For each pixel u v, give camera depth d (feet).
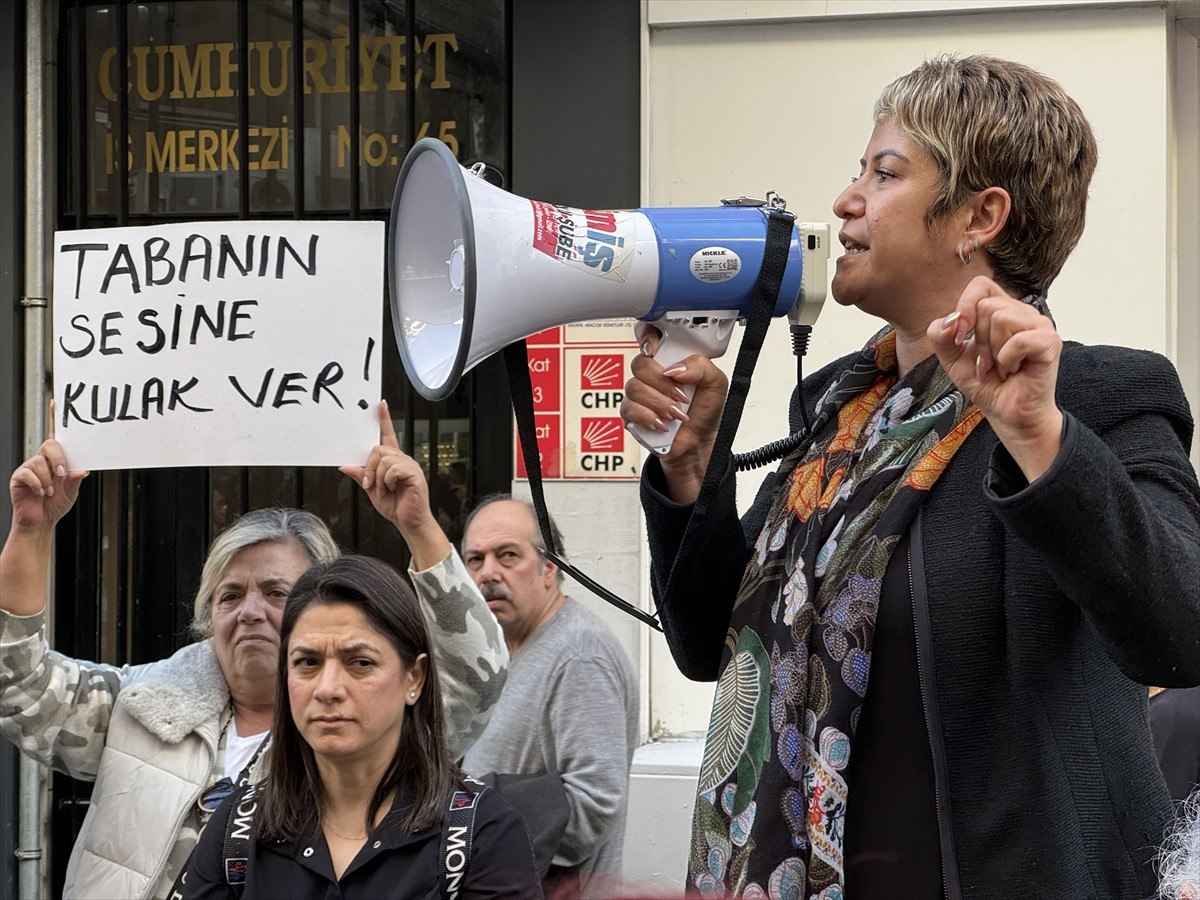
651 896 5.54
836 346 12.13
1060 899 4.54
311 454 7.86
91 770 8.91
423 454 13.56
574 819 9.26
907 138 4.99
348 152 13.79
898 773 4.80
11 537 8.32
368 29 13.66
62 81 14.03
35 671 8.62
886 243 5.02
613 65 12.37
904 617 4.81
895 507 4.87
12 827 13.39
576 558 12.41
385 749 6.79
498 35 13.32
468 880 6.61
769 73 12.18
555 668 9.71
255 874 6.67
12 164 13.51
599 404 12.41
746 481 12.24
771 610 5.24
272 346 7.78
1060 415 4.14
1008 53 11.91
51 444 8.04
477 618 8.48
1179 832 4.71
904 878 4.76
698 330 5.55
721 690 5.37
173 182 14.07
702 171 12.30
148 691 8.77
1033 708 4.63
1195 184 12.44
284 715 6.89
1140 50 11.73
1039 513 4.07
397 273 6.07
